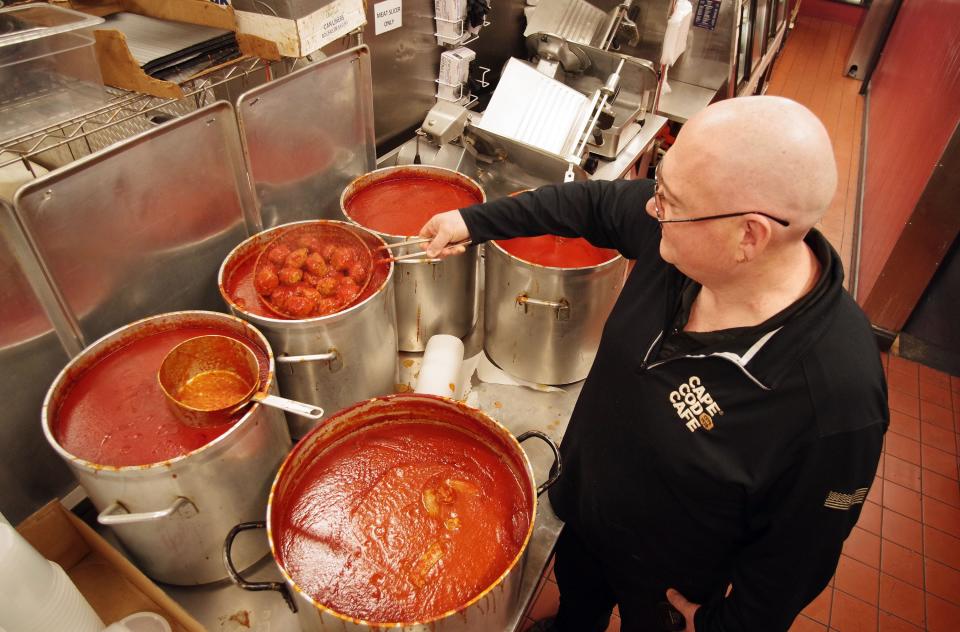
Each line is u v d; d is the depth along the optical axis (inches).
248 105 50.4
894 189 134.0
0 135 42.4
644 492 42.6
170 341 45.3
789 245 31.8
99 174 41.3
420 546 38.7
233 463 37.7
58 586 35.5
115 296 46.1
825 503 33.7
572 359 60.0
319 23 54.0
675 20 99.9
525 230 51.8
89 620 38.0
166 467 34.3
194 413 37.5
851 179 181.6
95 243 43.0
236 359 42.6
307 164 60.3
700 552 43.3
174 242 49.6
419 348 64.4
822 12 297.6
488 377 62.5
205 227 52.0
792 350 32.8
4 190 44.1
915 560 90.5
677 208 32.7
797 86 232.8
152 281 48.9
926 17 164.1
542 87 73.8
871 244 139.8
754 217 29.9
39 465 45.5
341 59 58.2
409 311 60.6
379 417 45.0
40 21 46.4
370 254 52.2
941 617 84.2
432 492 41.4
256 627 41.3
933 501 98.7
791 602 37.6
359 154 67.1
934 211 108.8
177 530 38.2
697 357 36.1
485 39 100.2
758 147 29.0
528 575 46.2
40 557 35.0
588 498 47.2
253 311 48.6
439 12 82.6
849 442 31.9
